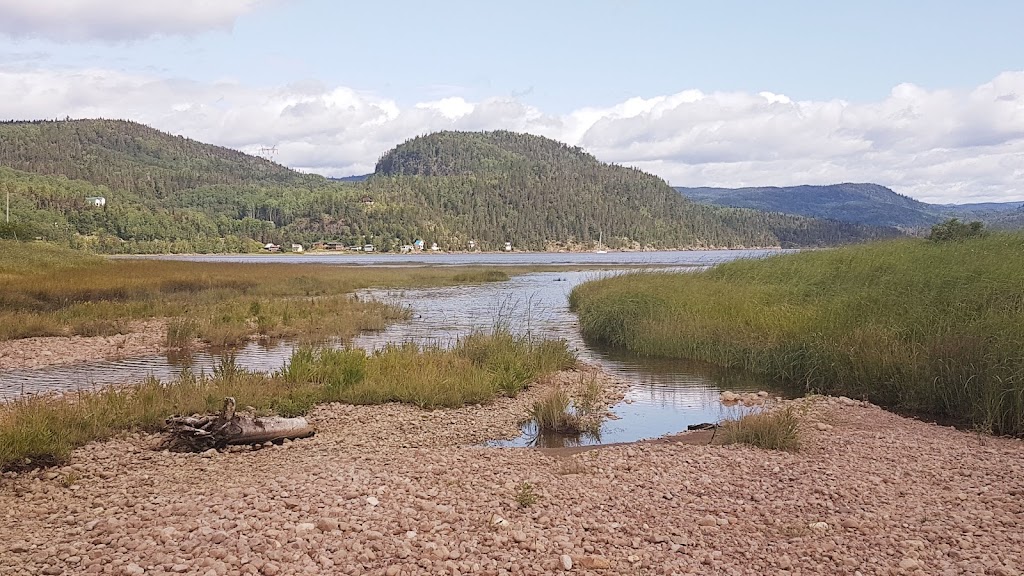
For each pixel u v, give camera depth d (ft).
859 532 19.13
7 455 25.13
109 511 20.53
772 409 37.32
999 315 40.98
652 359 55.52
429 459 26.76
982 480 24.16
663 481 23.99
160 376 46.24
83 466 25.85
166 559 15.98
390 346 50.26
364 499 20.70
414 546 17.39
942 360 37.32
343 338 65.87
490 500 21.45
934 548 17.93
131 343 60.80
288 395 37.37
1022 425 31.60
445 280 162.20
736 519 20.15
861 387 40.52
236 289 111.14
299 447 29.58
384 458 27.17
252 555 16.26
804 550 17.72
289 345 61.87
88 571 15.61
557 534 18.49
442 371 43.55
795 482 23.89
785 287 63.82
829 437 30.91
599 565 16.48
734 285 70.59
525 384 44.24
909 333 42.75
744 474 24.93
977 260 56.03
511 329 72.84
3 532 18.76
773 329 50.93
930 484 23.76
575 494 22.21
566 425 34.73
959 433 32.07
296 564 15.98
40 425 27.91
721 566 16.66
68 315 72.33
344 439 30.99
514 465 26.43
